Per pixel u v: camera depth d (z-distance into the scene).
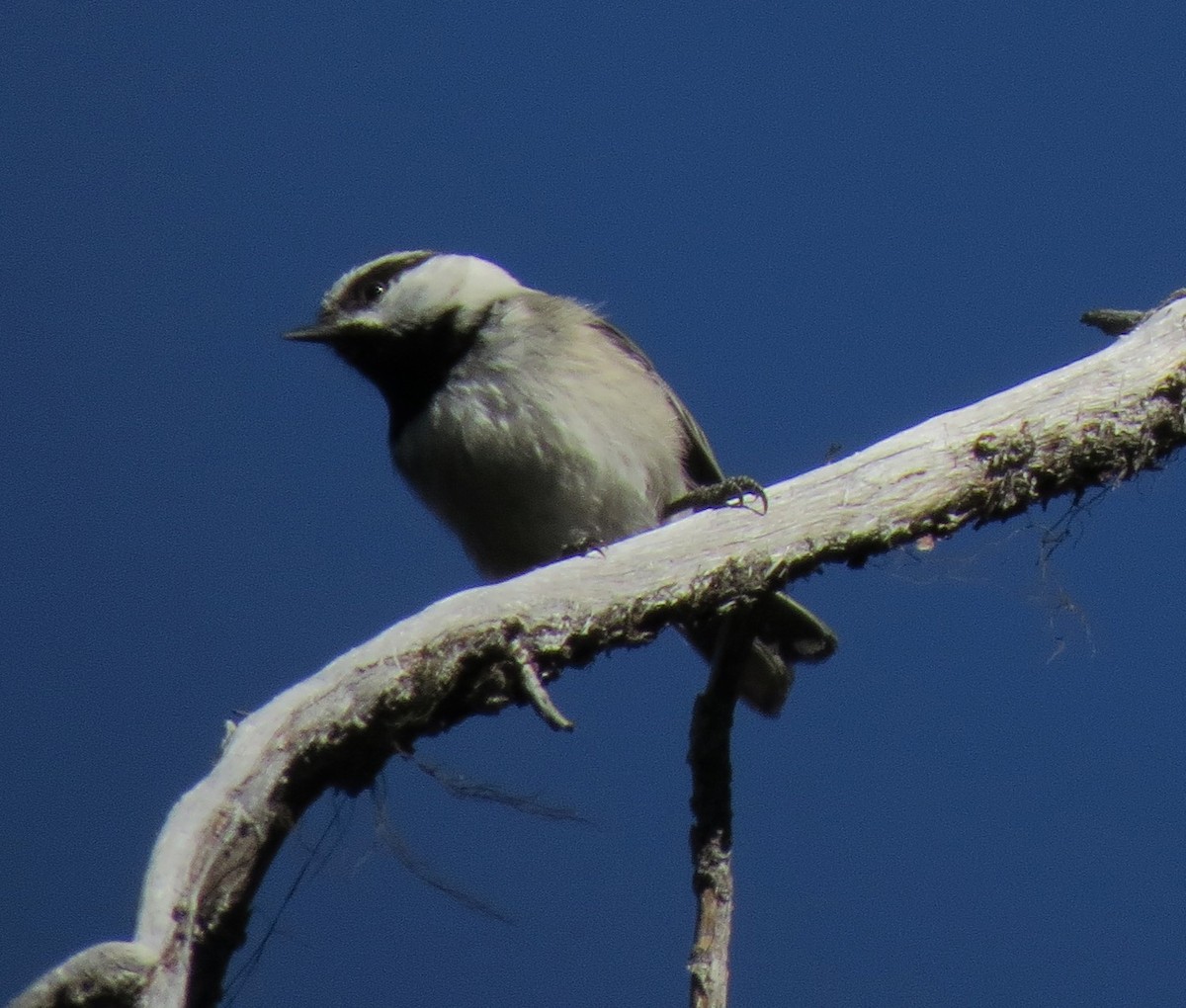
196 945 7.07
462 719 8.09
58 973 6.26
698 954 8.91
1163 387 9.15
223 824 7.22
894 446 8.98
